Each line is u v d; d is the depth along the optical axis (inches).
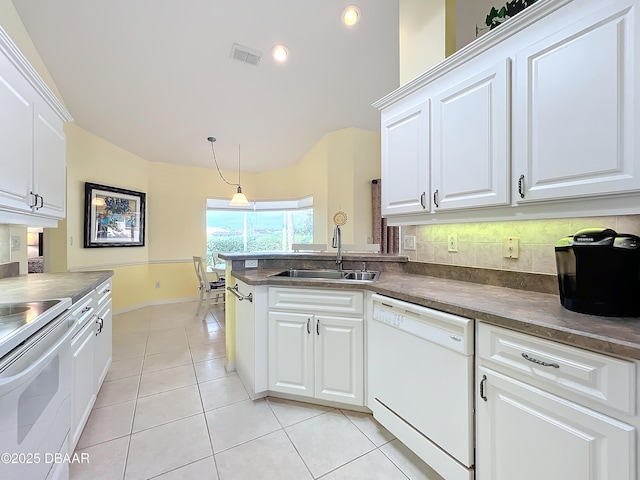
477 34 80.3
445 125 62.2
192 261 206.4
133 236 178.2
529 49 48.2
